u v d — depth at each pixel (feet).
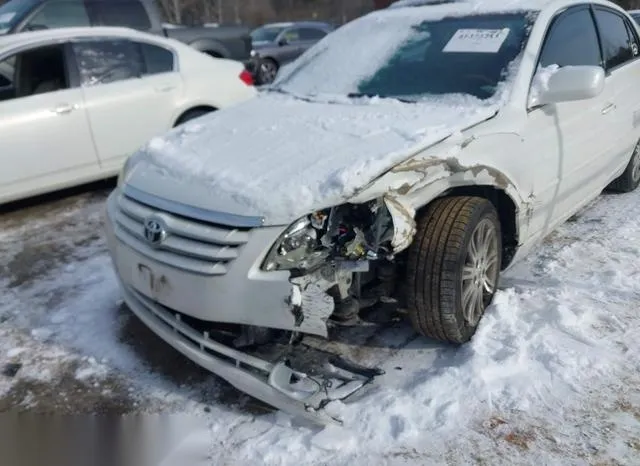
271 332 8.84
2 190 16.93
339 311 8.55
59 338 11.14
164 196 9.21
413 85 11.69
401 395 8.83
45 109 17.35
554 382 8.98
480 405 8.58
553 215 12.09
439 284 8.94
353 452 7.93
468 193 10.19
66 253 15.05
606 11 14.48
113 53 18.99
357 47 13.29
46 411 9.18
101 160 18.53
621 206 15.92
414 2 14.33
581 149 12.40
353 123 10.37
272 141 10.03
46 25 24.45
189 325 9.02
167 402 9.24
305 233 8.12
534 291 11.42
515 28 11.75
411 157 8.81
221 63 21.58
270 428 8.51
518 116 10.52
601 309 10.81
